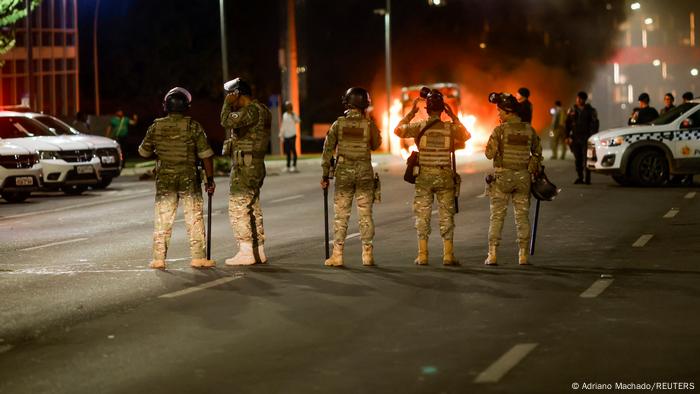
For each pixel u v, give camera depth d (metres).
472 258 27.22
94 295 22.62
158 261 26.33
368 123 25.78
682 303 20.50
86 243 32.59
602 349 16.77
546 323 18.84
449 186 25.64
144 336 18.47
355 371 15.66
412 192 48.47
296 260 27.44
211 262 26.48
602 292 21.84
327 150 25.89
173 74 115.81
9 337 18.66
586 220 35.41
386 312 20.09
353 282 23.56
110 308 21.12
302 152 108.56
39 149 50.00
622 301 20.83
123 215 41.38
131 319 19.97
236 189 26.48
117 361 16.67
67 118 92.88
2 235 35.12
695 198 42.41
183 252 29.86
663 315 19.38
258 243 26.89
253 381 15.23
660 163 48.38
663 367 15.56
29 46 73.62
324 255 28.34
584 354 16.44
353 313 20.06
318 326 18.95
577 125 50.09
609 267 25.23
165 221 26.23
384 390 14.58
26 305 21.64
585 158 50.03
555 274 24.25
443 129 25.56
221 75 117.25
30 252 30.66
